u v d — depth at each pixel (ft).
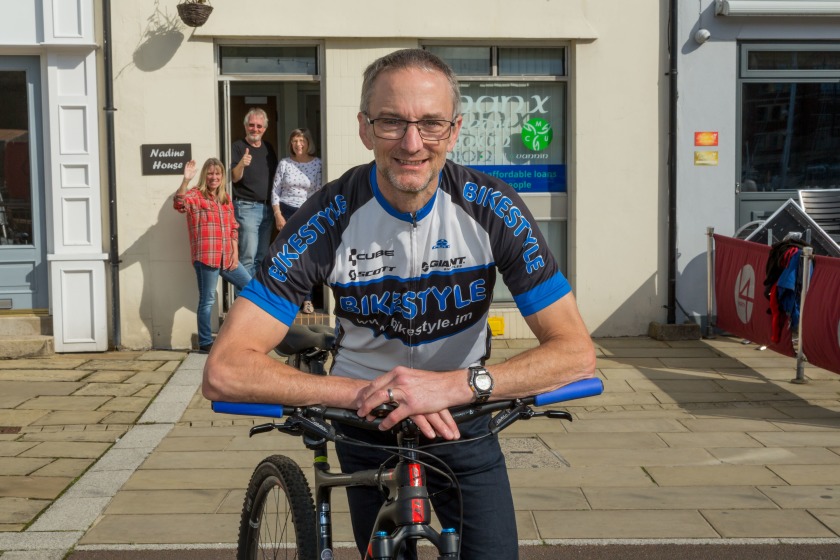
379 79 8.00
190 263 31.58
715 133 33.40
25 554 14.99
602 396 25.68
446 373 7.59
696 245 33.58
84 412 24.13
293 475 9.75
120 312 31.53
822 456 20.08
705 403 24.93
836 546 15.21
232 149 32.19
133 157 31.35
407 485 7.76
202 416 23.95
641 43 32.89
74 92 31.04
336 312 9.12
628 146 33.09
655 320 33.58
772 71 33.71
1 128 31.48
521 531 15.96
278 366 7.83
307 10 31.45
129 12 31.07
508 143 33.47
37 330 31.24
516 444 21.24
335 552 15.07
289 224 8.58
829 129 34.19
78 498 17.69
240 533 11.02
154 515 16.83
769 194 34.04
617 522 16.34
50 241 31.40
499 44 32.86
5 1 30.53
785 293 27.53
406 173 8.07
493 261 8.68
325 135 32.14
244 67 32.01
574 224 33.30
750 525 16.14
